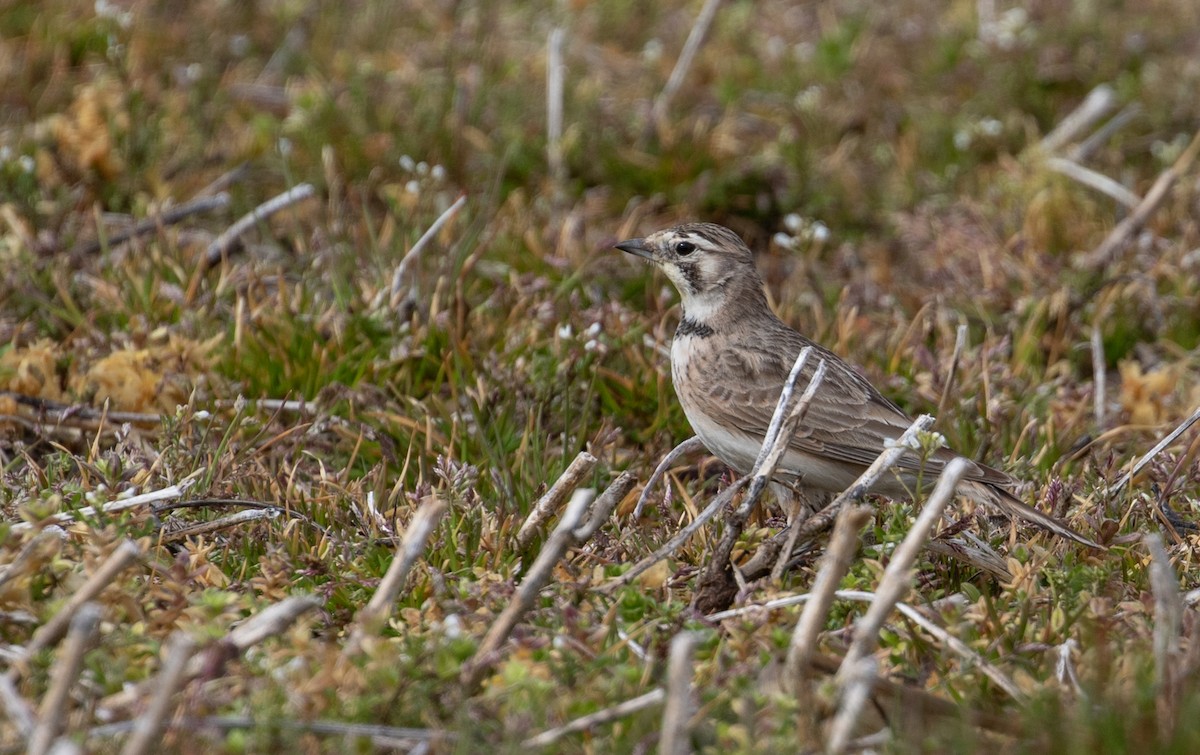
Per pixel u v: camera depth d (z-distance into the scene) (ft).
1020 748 23.12
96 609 21.72
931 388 41.47
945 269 49.47
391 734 23.13
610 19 67.15
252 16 63.52
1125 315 47.55
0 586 25.84
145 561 27.53
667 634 26.73
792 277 50.37
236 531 31.81
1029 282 48.08
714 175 55.16
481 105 55.88
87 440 37.68
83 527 27.73
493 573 28.45
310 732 22.84
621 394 41.14
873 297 49.01
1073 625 27.55
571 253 48.21
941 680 25.90
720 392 36.86
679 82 59.26
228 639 23.98
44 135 51.29
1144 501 33.96
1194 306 47.11
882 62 64.03
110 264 44.24
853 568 28.94
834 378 36.96
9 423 37.81
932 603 28.27
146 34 59.11
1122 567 30.60
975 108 61.41
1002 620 27.84
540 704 23.43
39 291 43.62
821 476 36.40
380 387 40.29
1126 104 61.16
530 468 36.50
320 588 28.99
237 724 22.89
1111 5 69.46
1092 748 22.86
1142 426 39.65
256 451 35.96
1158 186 50.75
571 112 56.95
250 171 52.85
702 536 32.07
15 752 22.06
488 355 40.40
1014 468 37.06
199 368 39.34
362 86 55.57
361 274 44.80
